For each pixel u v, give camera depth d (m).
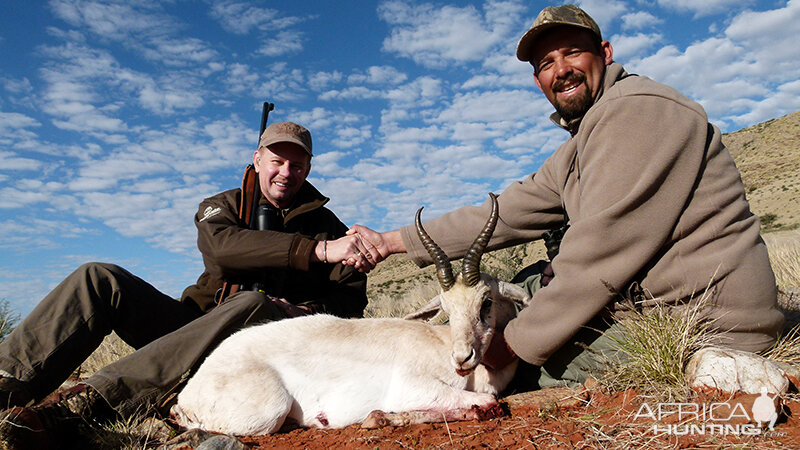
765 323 1.44
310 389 1.48
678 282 1.45
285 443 1.35
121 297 1.67
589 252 1.42
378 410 1.44
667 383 1.37
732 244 1.43
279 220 2.10
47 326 1.53
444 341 1.60
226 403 1.40
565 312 1.45
